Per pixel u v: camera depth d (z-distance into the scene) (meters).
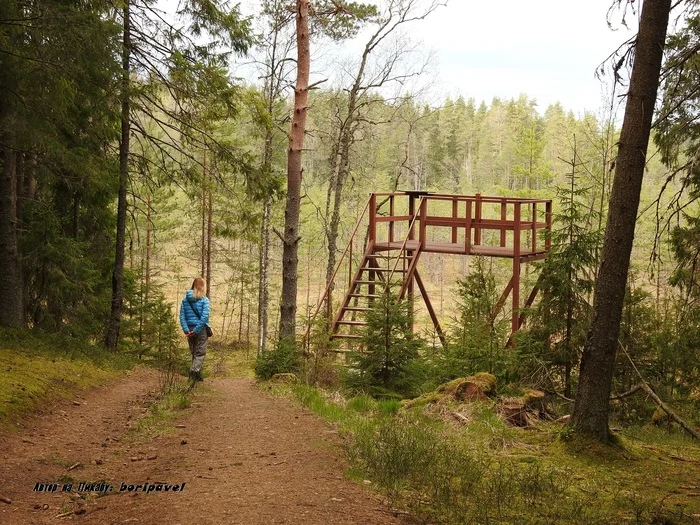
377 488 5.05
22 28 10.91
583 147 37.75
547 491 5.61
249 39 16.52
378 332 11.47
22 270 14.73
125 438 6.98
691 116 9.09
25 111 11.62
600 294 7.31
